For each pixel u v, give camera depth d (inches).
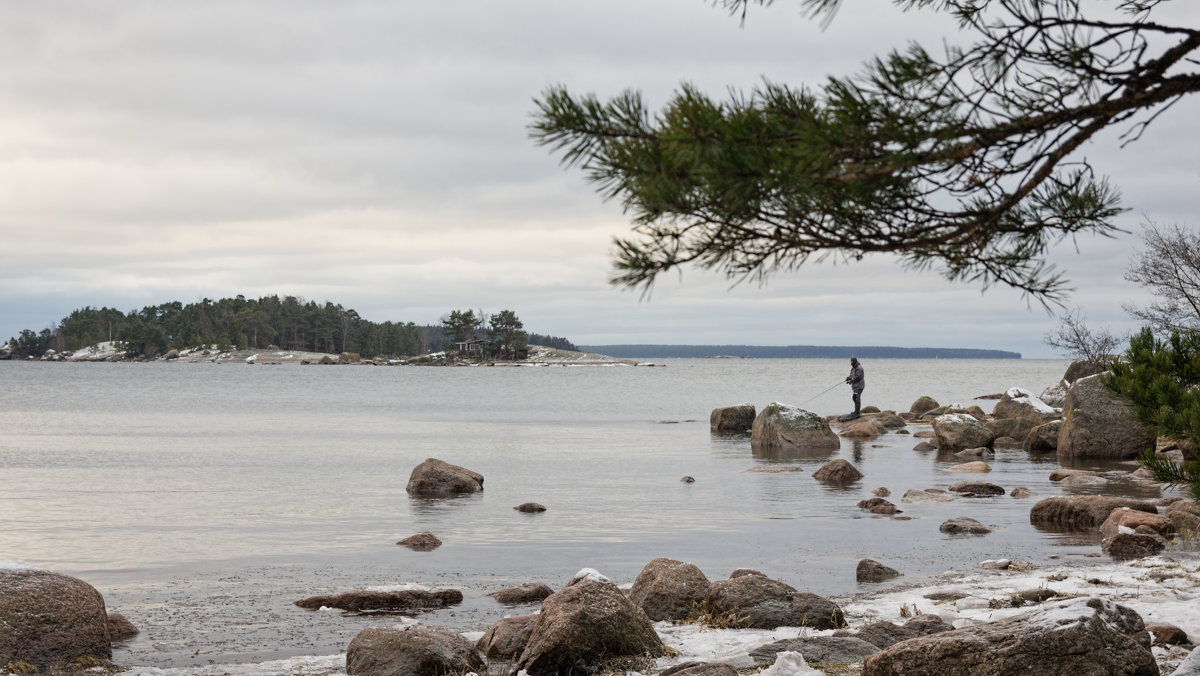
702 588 410.0
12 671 330.0
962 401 2874.0
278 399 3038.9
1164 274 1151.0
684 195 176.1
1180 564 482.9
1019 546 580.4
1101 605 263.0
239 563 552.4
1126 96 173.6
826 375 6245.1
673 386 4338.1
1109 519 627.5
